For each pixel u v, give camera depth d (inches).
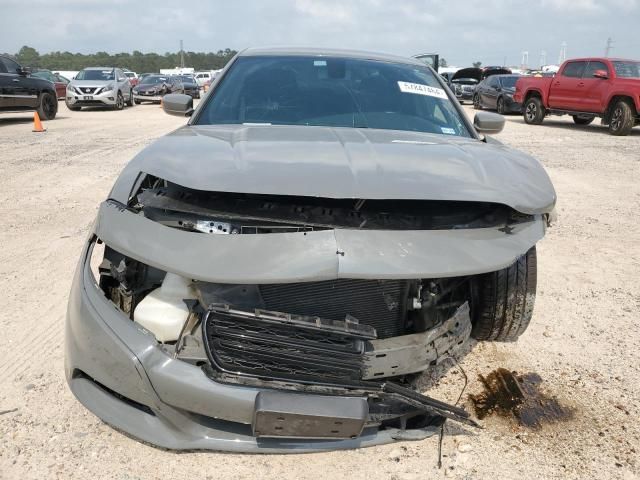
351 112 132.2
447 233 86.6
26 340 130.1
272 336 82.2
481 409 109.3
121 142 450.3
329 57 151.5
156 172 91.2
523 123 695.1
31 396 108.3
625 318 150.0
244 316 81.7
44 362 120.6
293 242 80.0
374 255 80.7
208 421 86.0
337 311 90.6
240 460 93.3
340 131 117.1
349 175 87.9
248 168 88.6
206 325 80.7
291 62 147.9
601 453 98.0
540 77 657.0
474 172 95.7
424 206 92.8
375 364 86.0
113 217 88.4
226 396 79.0
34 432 98.2
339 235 81.1
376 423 87.8
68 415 103.0
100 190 279.4
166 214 87.3
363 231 82.2
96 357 85.7
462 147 110.7
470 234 88.3
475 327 126.1
